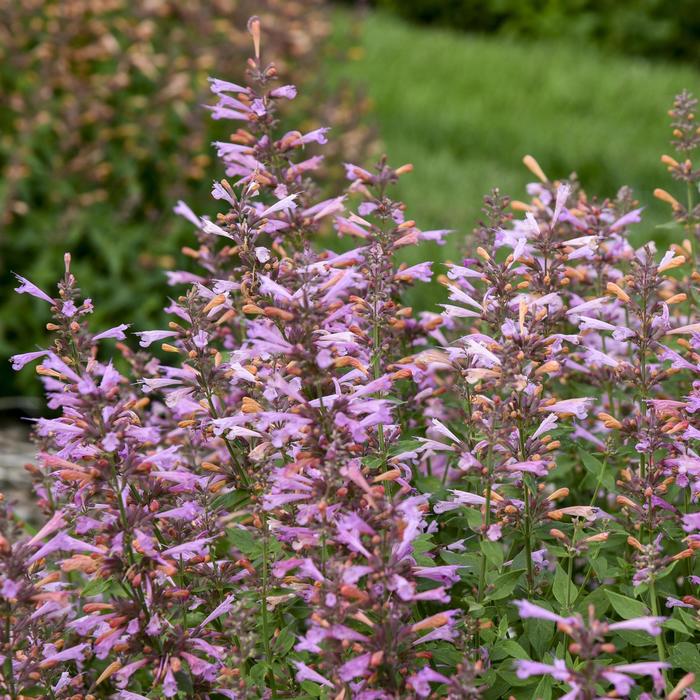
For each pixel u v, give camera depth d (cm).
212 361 255
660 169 846
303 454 213
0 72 690
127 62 683
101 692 269
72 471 216
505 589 229
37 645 233
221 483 251
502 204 292
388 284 258
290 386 214
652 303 277
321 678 214
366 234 272
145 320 609
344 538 202
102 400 214
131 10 710
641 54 1441
